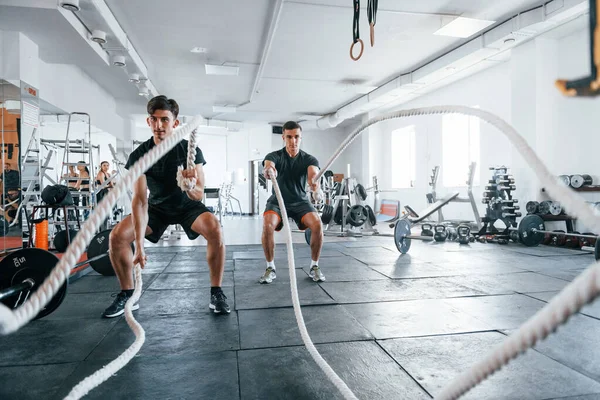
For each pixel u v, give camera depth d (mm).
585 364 1505
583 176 5043
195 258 4113
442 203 5828
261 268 3537
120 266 2170
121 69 6762
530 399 1243
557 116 5711
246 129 13430
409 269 3465
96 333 1882
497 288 2744
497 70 6938
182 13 5098
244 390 1316
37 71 5219
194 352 1636
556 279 3035
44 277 1703
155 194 2244
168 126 2037
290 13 5039
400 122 9867
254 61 6891
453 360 1556
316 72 7430
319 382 1370
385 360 1556
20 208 4688
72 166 6074
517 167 5996
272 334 1849
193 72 7484
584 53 5414
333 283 2906
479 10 5082
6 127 4734
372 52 6457
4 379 1403
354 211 6078
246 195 13398
